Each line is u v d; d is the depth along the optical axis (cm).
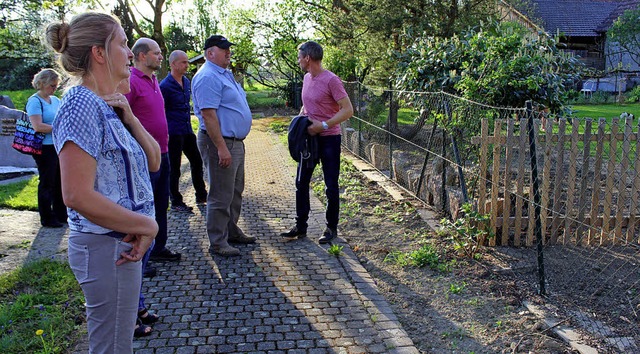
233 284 427
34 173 900
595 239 514
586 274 444
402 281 439
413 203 659
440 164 649
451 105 590
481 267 458
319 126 500
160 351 326
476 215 484
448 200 589
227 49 457
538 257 404
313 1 1886
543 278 404
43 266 452
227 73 465
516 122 547
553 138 489
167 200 464
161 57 456
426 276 448
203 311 379
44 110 552
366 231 571
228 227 517
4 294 404
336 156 521
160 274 445
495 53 633
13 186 779
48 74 553
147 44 442
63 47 199
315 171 880
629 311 380
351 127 1177
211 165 470
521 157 488
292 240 538
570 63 698
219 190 477
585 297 403
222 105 458
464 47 724
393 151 852
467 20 1038
